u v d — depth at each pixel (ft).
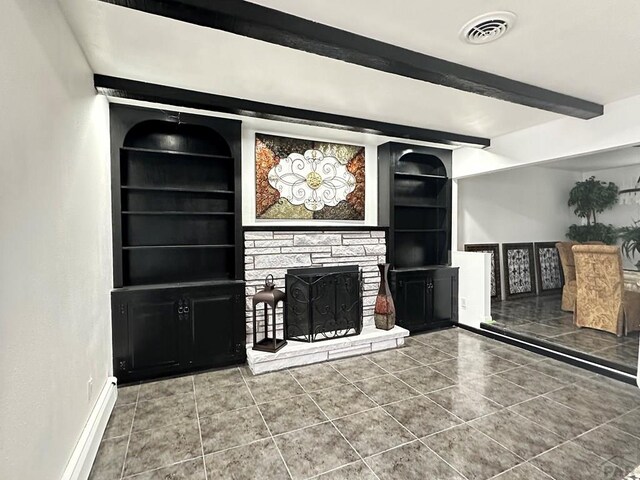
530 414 8.03
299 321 11.68
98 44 6.56
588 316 13.64
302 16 5.68
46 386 4.78
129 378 9.69
